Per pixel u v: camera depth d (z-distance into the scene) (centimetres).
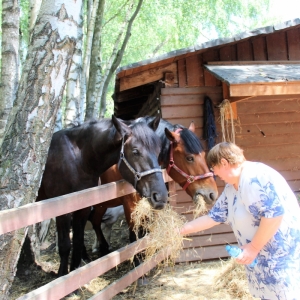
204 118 495
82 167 365
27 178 233
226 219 229
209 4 1442
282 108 523
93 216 512
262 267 192
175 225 279
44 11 244
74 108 668
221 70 455
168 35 1584
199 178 351
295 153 525
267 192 182
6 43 513
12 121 239
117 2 1348
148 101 634
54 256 529
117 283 277
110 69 861
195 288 387
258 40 529
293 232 187
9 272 223
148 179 286
